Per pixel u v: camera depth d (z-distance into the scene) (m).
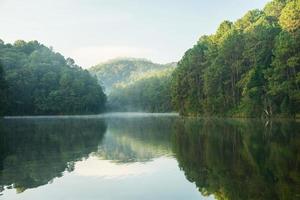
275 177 23.53
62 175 25.89
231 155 32.91
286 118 84.44
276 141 41.12
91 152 37.56
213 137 48.22
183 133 56.41
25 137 54.09
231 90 109.38
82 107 198.12
